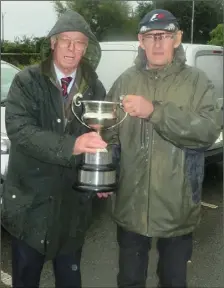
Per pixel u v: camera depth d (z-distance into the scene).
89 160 2.13
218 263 3.21
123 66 4.96
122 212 2.13
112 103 2.07
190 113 1.91
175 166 2.03
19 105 2.08
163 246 2.14
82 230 2.32
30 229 2.16
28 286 2.24
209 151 3.90
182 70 2.04
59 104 2.11
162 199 2.04
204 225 3.90
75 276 2.35
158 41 2.00
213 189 4.66
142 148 2.05
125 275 2.18
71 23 2.06
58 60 2.12
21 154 2.14
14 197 2.17
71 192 2.22
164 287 2.14
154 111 1.92
